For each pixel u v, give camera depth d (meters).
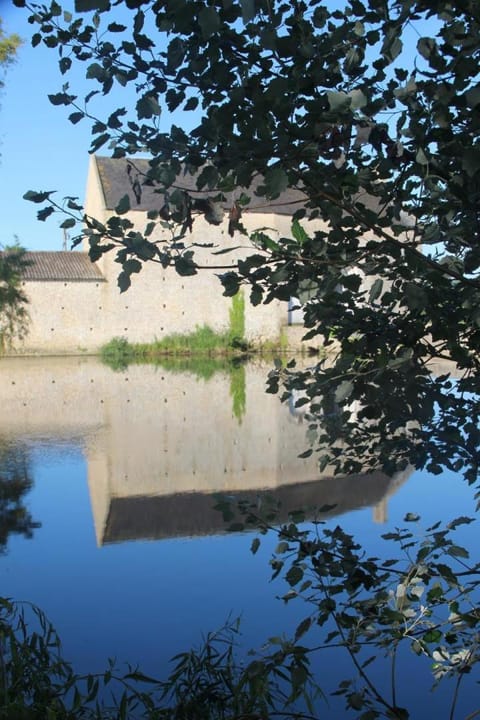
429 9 2.36
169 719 3.71
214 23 1.90
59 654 4.60
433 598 2.83
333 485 10.26
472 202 2.42
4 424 16.59
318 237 2.67
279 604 5.64
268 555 6.95
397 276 2.89
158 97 2.55
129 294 45.41
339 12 2.59
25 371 32.31
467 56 2.28
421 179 2.60
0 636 4.18
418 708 4.02
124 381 27.17
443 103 2.27
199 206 2.59
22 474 11.30
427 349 2.93
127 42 2.50
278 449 13.52
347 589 3.05
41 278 44.03
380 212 2.71
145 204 39.16
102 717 3.74
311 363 31.88
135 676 3.88
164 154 2.57
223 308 46.50
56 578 6.41
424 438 3.55
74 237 2.60
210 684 3.95
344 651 4.80
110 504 9.30
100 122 2.61
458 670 2.87
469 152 2.16
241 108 2.23
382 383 2.90
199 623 5.30
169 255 2.55
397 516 8.23
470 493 9.29
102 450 13.38
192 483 10.66
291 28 2.40
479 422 3.58
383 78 2.53
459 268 2.73
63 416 17.80
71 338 44.81
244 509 3.26
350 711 3.97
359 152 2.69
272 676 4.38
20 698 3.55
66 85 2.61
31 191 2.49
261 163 2.25
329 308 3.00
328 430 3.69
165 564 6.76
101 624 5.31
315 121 2.21
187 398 21.45
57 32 2.57
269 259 2.62
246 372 31.45
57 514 8.80
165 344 45.66
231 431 15.59
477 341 2.98
